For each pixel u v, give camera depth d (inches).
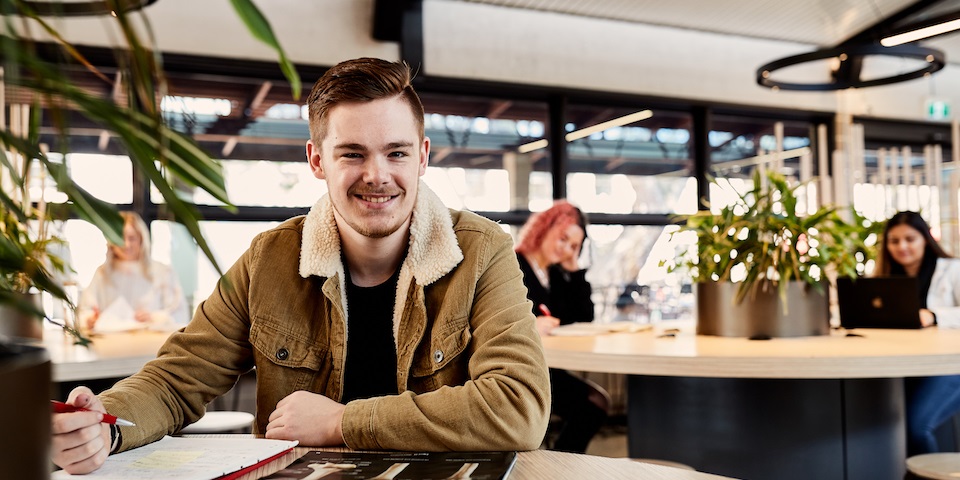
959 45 288.0
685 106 272.1
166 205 16.9
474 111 253.6
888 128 299.6
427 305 54.9
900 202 270.5
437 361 53.2
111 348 102.1
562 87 250.4
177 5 203.6
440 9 236.5
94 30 186.4
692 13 255.8
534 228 159.3
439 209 55.3
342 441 44.1
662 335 109.0
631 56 261.3
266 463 38.9
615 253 261.7
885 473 90.7
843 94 291.1
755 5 251.1
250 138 221.5
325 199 55.7
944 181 271.4
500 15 243.8
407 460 39.2
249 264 56.9
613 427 200.5
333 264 54.6
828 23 270.5
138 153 16.5
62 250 79.4
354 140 49.8
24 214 19.9
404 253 56.2
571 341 103.7
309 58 218.8
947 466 81.4
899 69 302.7
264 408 55.1
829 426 88.7
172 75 210.4
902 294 116.6
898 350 84.4
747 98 278.5
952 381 118.2
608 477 36.9
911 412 118.8
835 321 149.6
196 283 191.2
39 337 94.1
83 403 38.0
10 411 17.9
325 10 220.8
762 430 89.4
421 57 220.4
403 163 51.0
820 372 78.2
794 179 295.7
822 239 104.4
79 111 17.2
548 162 257.4
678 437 94.7
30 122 19.3
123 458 39.4
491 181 253.3
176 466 36.7
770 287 102.2
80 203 18.4
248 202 214.7
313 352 55.7
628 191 266.1
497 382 44.8
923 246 151.3
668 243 113.7
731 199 106.7
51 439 19.9
